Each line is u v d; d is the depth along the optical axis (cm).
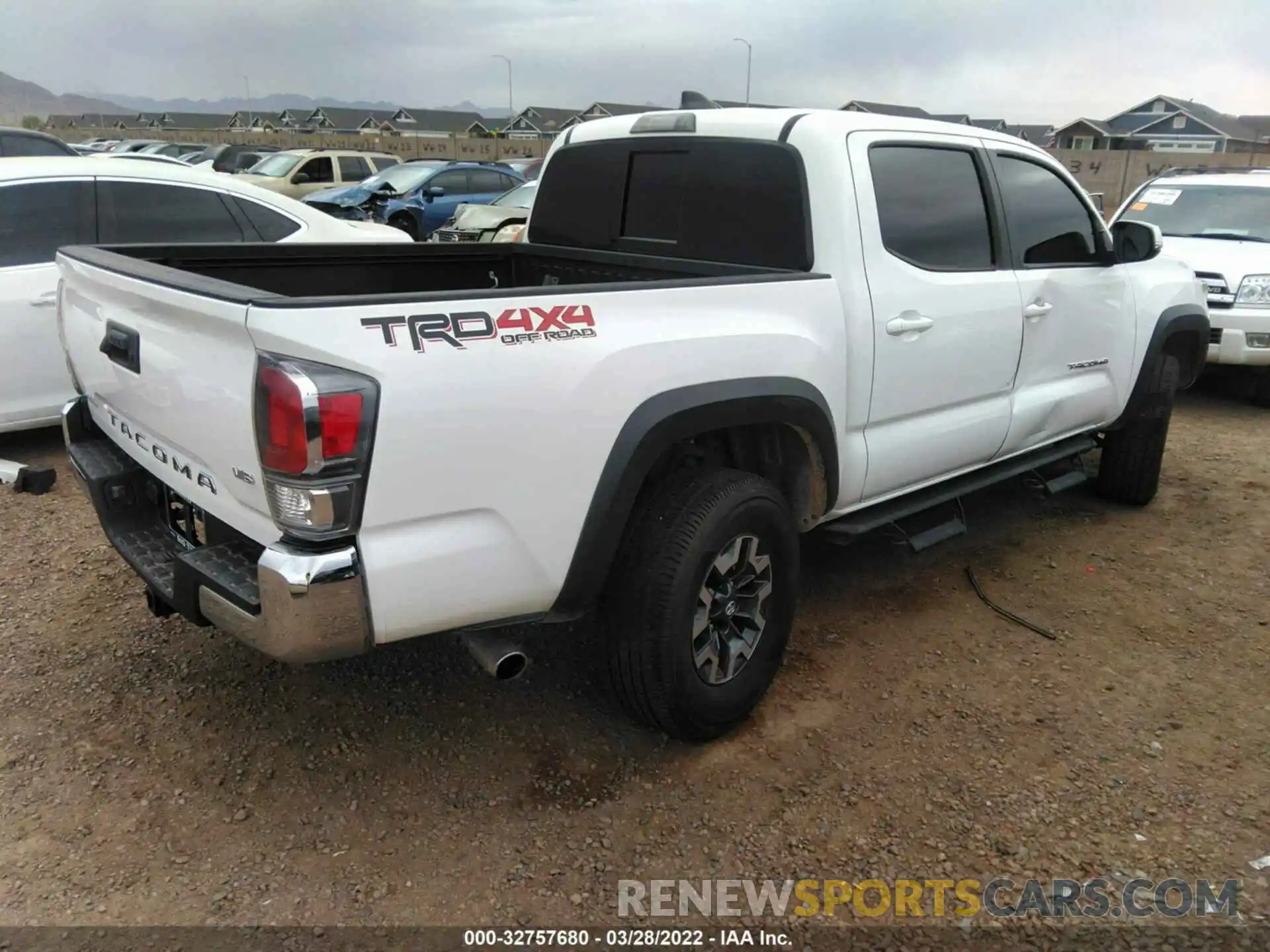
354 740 308
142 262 281
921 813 280
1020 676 355
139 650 356
